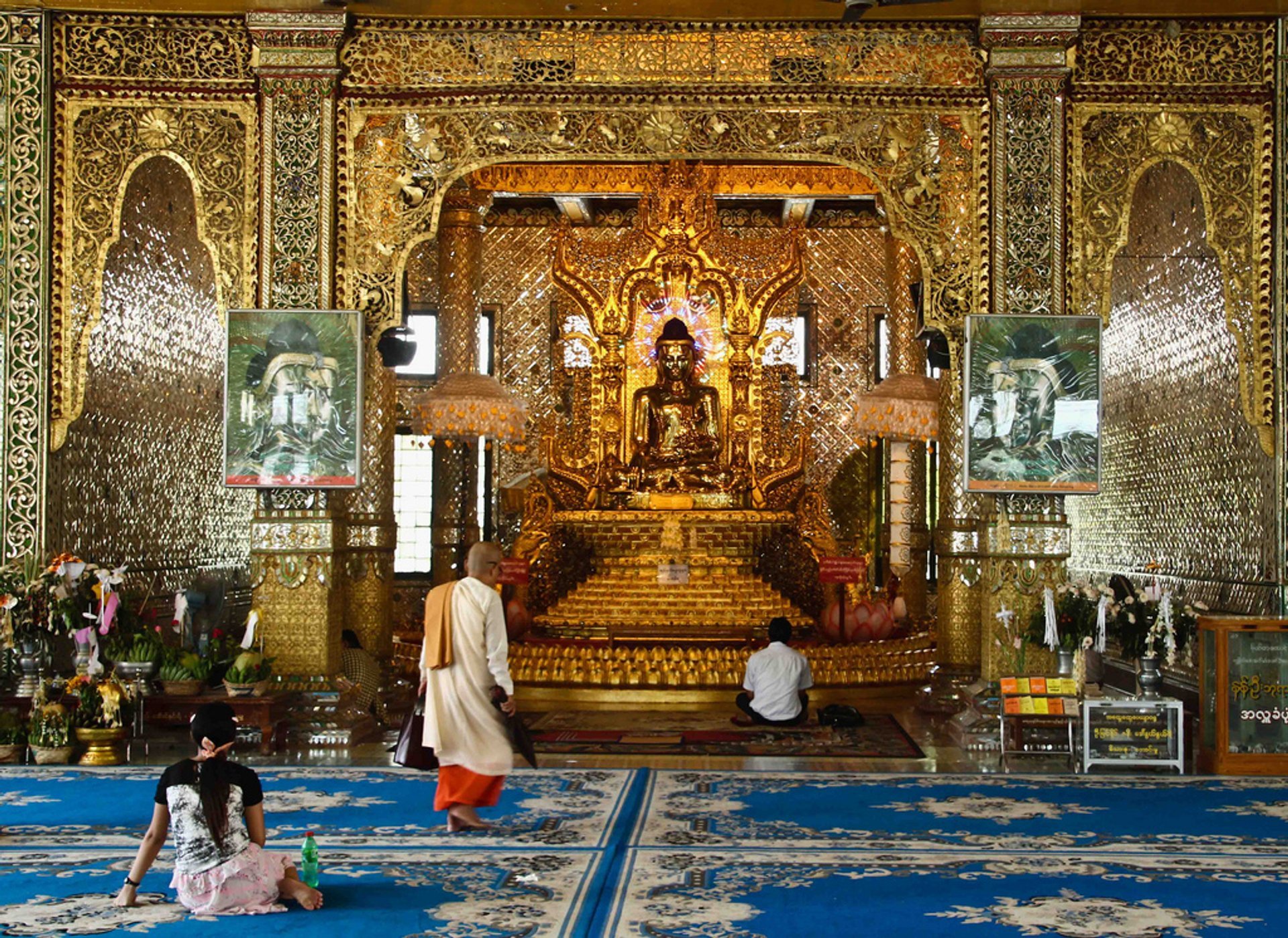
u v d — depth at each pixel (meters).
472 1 10.17
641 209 17.61
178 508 13.30
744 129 10.62
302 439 10.24
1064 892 5.88
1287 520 10.24
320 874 6.20
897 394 14.52
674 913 5.55
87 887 5.96
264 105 10.45
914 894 5.85
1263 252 10.44
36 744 9.27
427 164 10.65
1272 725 8.93
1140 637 9.71
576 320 18.17
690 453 17.30
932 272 10.55
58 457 10.49
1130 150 10.53
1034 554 10.27
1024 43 10.33
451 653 7.17
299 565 10.37
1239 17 10.44
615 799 8.05
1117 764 9.08
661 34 10.58
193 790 5.57
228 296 10.56
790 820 7.44
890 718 12.05
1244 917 5.50
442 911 5.57
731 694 13.03
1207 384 11.62
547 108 10.54
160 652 10.14
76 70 10.55
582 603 15.45
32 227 10.38
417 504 18.94
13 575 9.95
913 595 16.58
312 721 10.13
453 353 16.48
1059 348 10.20
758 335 17.61
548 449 17.48
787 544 16.31
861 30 10.54
